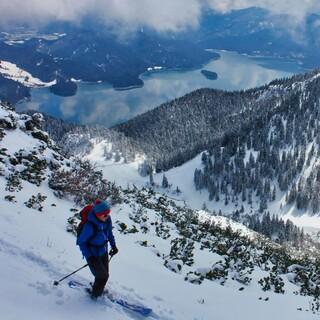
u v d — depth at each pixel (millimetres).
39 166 21109
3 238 9609
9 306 6617
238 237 26500
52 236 11969
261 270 20141
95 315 7539
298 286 19594
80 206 19672
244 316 11602
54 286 7977
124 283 10328
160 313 9242
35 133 26422
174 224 24094
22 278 7840
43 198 16578
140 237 18062
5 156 20000
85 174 22859
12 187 16297
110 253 8414
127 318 8047
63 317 7012
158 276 12594
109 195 22016
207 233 24734
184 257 16547
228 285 15633
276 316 12562
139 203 26312
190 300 11352
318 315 14203
